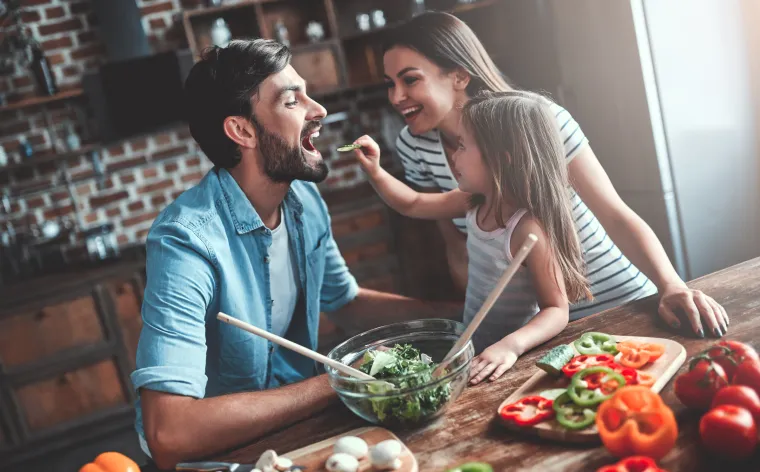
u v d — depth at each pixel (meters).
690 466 0.88
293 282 1.64
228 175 1.48
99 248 3.58
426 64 1.76
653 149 2.70
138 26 3.66
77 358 3.37
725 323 1.24
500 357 1.24
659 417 0.88
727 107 2.76
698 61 2.70
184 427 1.18
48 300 3.31
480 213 1.53
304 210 1.64
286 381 1.67
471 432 1.06
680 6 2.65
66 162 3.80
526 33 3.67
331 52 3.86
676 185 2.73
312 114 1.48
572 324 1.38
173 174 3.95
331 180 4.16
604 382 1.03
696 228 2.78
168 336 1.29
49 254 3.72
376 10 4.06
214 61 1.42
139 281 3.42
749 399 0.89
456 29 1.77
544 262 1.38
